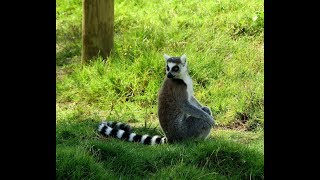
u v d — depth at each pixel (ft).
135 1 88.79
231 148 37.70
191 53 64.59
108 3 66.64
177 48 67.00
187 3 83.10
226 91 57.00
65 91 61.26
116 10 85.15
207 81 60.13
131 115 54.08
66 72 68.44
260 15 72.59
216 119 52.75
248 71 60.80
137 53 66.44
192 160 37.35
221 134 47.93
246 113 52.54
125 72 61.26
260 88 55.36
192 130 44.37
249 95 54.49
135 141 43.98
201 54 64.08
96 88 59.77
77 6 92.53
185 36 70.74
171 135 44.29
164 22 76.95
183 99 44.24
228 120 52.16
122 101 58.03
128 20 80.79
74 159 34.37
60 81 64.08
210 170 35.96
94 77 62.39
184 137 44.21
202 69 61.21
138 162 37.47
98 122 49.60
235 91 56.75
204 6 80.38
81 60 68.74
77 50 75.46
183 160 37.47
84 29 67.05
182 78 44.65
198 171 35.12
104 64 64.90
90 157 35.27
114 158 37.29
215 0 81.30
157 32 71.92
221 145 38.04
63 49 76.54
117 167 36.94
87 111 54.90
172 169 35.27
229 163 36.94
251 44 67.97
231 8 78.43
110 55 66.59
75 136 43.88
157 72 60.49
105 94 59.06
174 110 44.29
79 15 88.58
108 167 36.45
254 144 42.96
